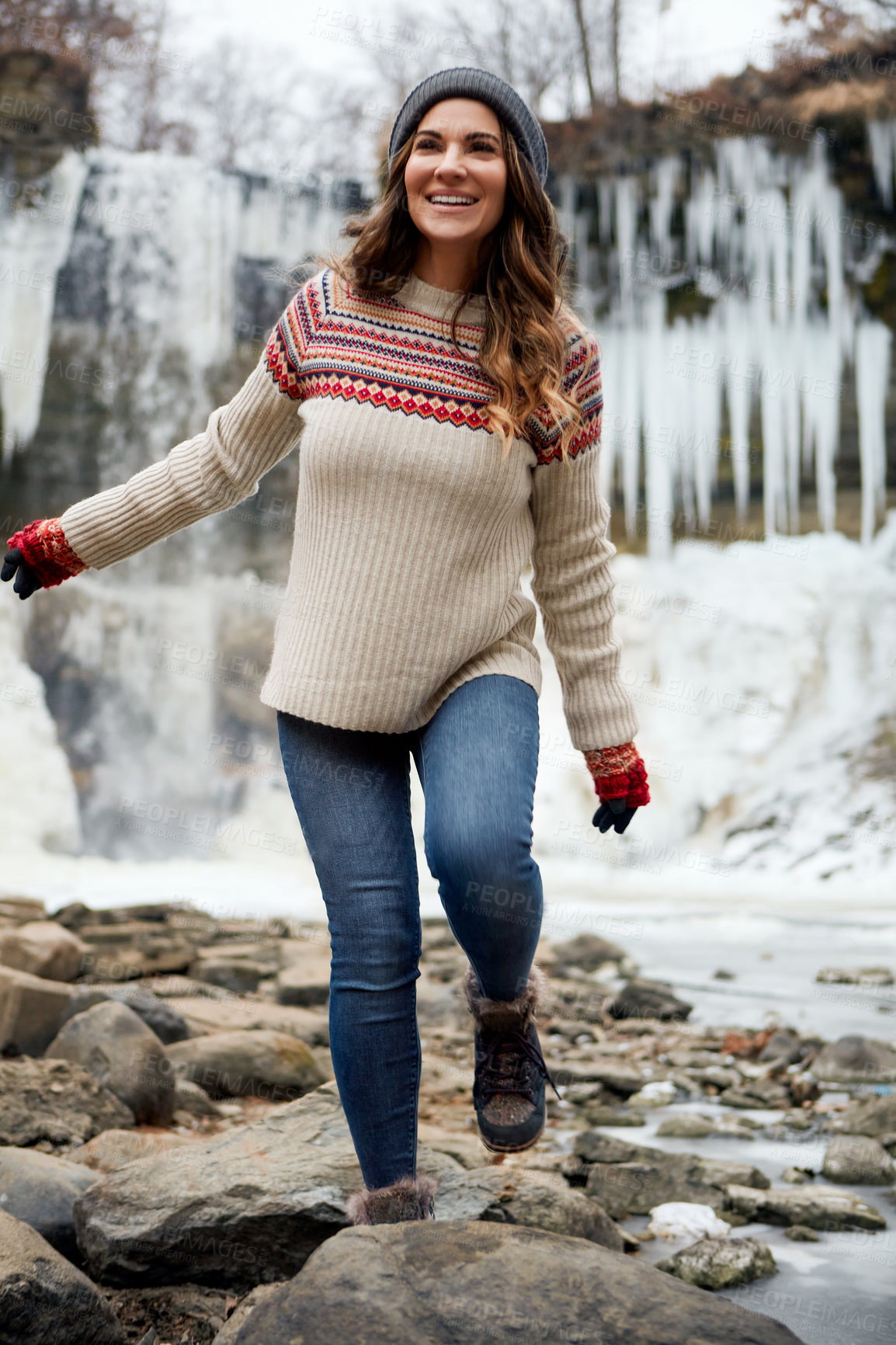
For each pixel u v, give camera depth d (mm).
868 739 17781
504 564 1603
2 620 17938
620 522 18594
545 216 1604
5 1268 1486
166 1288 1860
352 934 1570
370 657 1534
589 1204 2043
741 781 17750
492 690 1582
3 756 17422
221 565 19188
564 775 16828
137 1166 2008
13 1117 2467
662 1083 3566
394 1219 1551
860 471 17703
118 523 1739
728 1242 2039
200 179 16719
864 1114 2973
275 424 1681
